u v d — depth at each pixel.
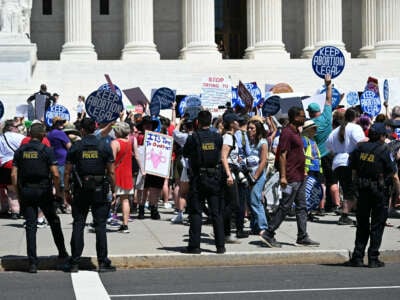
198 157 19.95
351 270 19.08
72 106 49.62
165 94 32.00
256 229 23.00
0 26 46.88
